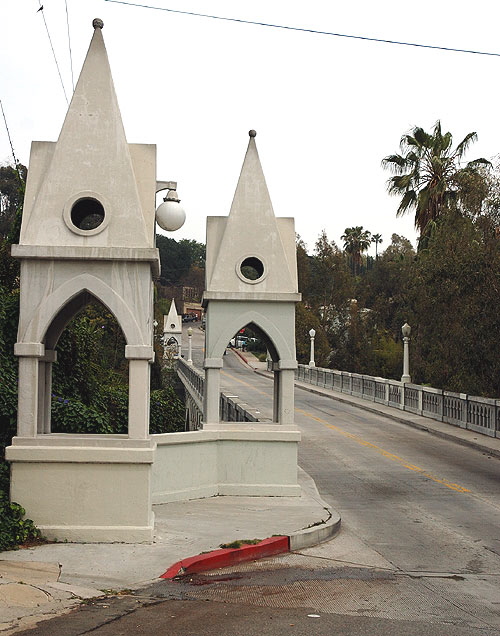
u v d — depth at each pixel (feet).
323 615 23.86
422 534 38.22
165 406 72.74
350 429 89.51
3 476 35.50
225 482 45.70
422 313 91.25
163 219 37.99
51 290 33.42
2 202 180.86
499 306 77.41
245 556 31.27
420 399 102.47
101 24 35.68
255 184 48.14
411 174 124.88
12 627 21.24
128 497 32.32
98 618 22.45
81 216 37.17
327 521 37.83
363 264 338.75
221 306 46.85
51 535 31.83
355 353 200.75
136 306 33.45
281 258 47.50
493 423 80.12
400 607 25.16
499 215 82.48
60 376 52.39
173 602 24.63
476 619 24.06
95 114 34.81
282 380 46.62
